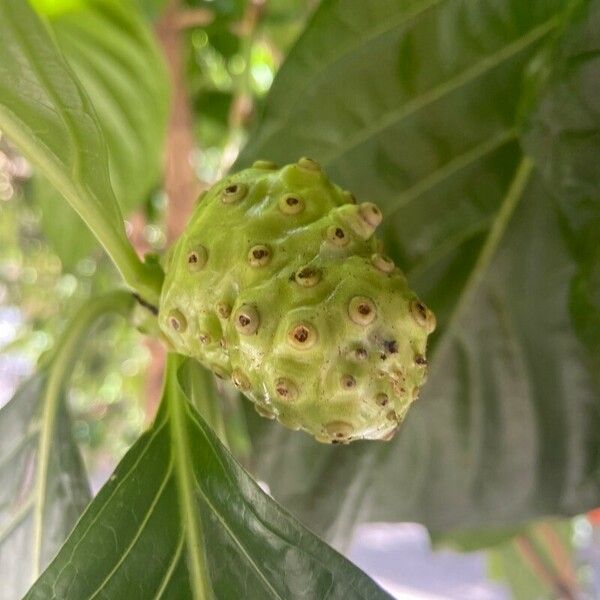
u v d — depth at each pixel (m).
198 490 0.17
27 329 0.62
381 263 0.16
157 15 0.37
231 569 0.16
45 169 0.18
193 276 0.17
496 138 0.25
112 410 0.76
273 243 0.16
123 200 0.33
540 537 0.47
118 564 0.16
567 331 0.27
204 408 0.21
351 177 0.25
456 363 0.28
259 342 0.16
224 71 0.45
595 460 0.28
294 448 0.26
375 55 0.24
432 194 0.25
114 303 0.21
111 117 0.32
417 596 0.89
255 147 0.24
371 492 0.29
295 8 0.41
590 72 0.19
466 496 0.29
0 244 0.64
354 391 0.15
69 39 0.31
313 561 0.16
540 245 0.26
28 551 0.21
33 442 0.21
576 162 0.20
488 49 0.24
